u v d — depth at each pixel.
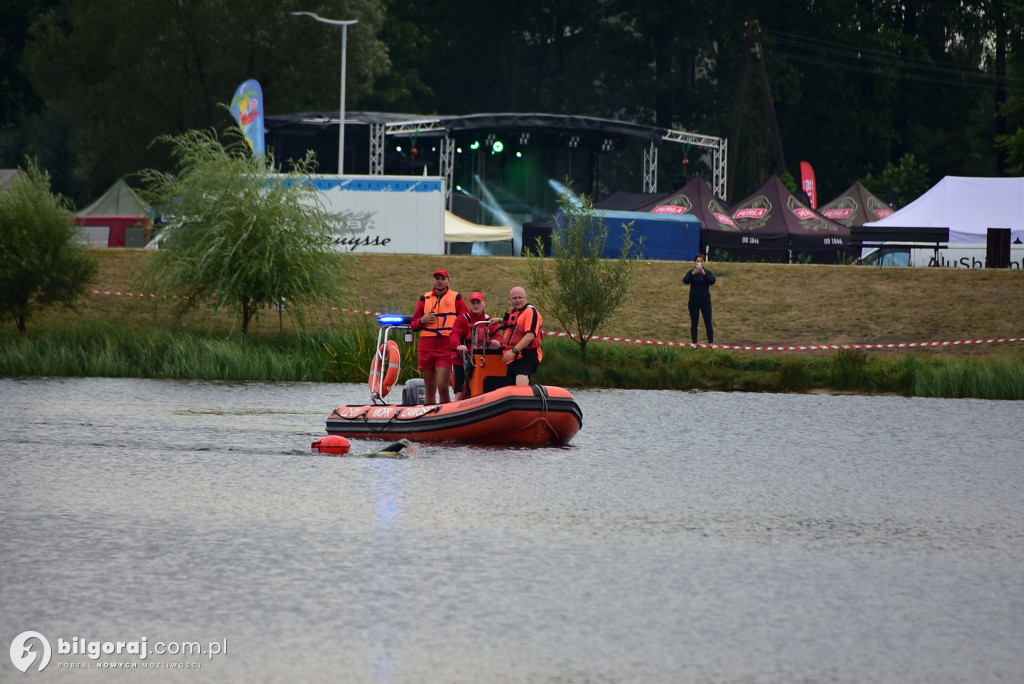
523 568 35.44
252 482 48.94
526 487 49.06
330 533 39.53
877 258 175.62
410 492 47.25
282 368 99.56
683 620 30.64
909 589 33.94
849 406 85.00
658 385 99.12
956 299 132.12
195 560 35.72
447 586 33.31
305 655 27.70
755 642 29.03
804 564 36.69
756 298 134.62
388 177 161.00
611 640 29.00
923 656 28.25
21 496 45.25
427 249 160.50
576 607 31.59
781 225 188.38
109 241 189.75
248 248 112.50
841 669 27.34
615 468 54.78
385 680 26.27
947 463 58.31
